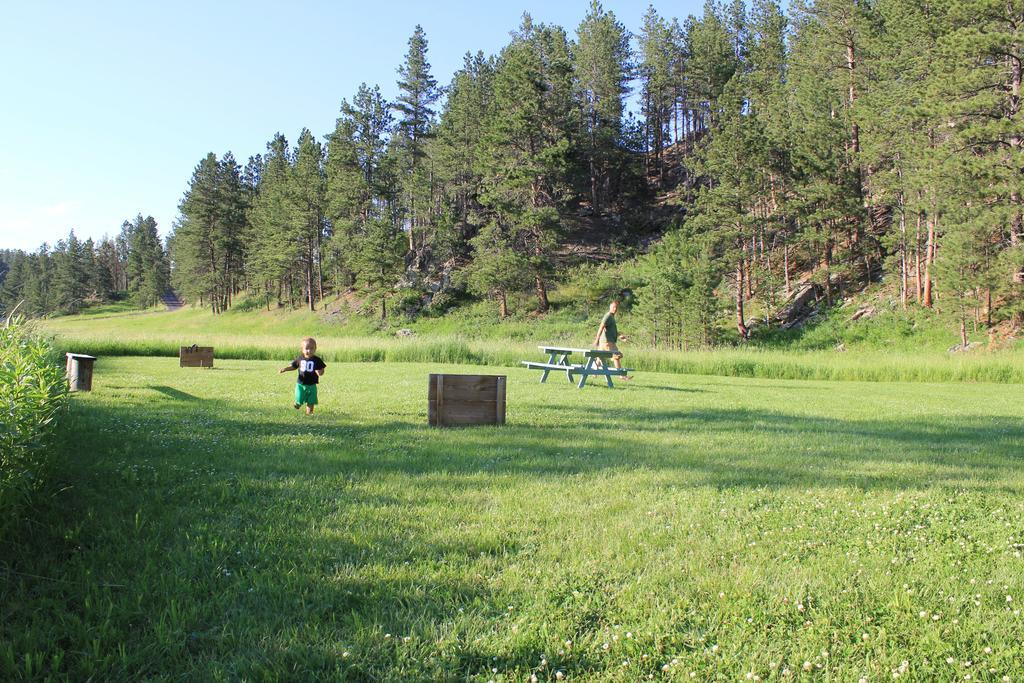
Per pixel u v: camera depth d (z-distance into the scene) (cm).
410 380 1609
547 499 530
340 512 480
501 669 285
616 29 7631
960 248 3422
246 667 275
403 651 291
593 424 945
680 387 1681
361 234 6781
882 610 345
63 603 323
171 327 8231
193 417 917
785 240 4697
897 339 3828
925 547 438
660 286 4369
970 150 3400
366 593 348
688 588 363
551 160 5491
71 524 431
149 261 12375
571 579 373
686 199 6272
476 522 470
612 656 296
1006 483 611
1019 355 2559
